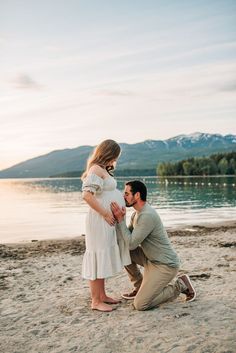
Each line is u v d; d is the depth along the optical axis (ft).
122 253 16.28
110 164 16.22
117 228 16.20
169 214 67.97
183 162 527.40
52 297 18.90
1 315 16.56
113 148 16.05
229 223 52.54
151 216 15.72
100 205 15.51
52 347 13.11
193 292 17.03
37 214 74.90
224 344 12.68
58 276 23.30
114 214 15.78
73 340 13.58
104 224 15.70
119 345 13.00
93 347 12.94
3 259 29.22
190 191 157.28
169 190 168.35
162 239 16.11
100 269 15.74
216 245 33.01
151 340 13.24
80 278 22.66
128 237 15.75
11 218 67.72
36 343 13.51
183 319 15.02
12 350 13.01
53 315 16.28
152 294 16.02
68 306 17.35
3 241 42.27
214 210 74.49
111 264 15.85
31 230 51.57
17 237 45.44
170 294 16.65
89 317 15.76
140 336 13.60
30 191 219.82
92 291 16.56
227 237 38.09
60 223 59.31
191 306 16.52
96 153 16.08
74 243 37.11
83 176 16.52
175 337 13.39
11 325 15.34
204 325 14.37
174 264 16.07
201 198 112.16
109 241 15.78
